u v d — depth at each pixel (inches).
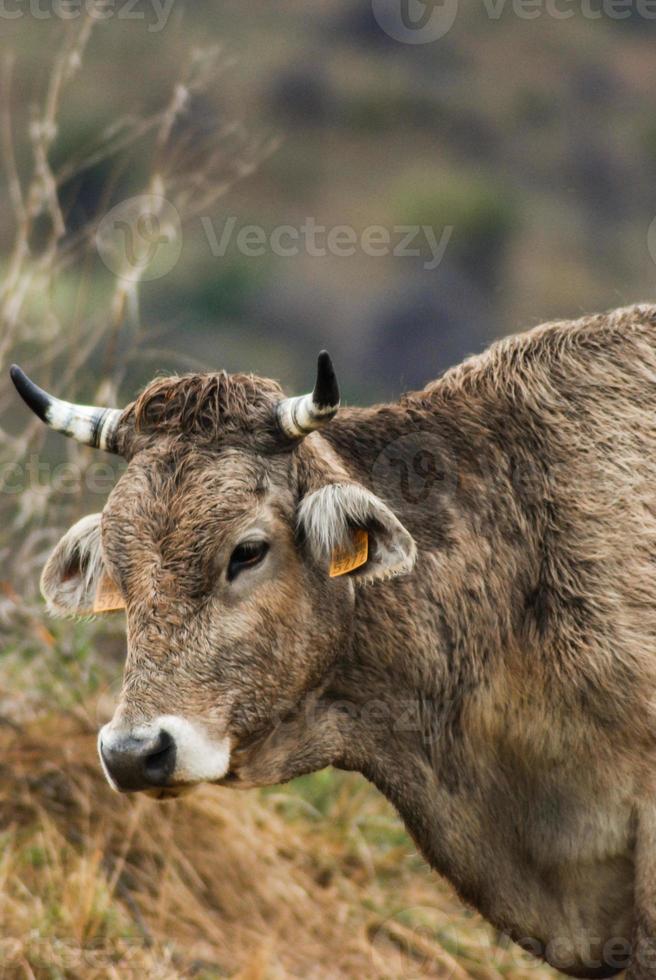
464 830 462.3
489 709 452.8
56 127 717.9
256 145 976.3
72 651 657.0
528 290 2016.5
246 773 438.9
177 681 404.8
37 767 607.5
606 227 2299.5
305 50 2719.0
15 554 695.7
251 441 420.2
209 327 1765.5
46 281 729.6
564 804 450.3
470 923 615.5
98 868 575.8
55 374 777.6
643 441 462.3
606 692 438.6
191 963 548.7
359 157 2433.6
